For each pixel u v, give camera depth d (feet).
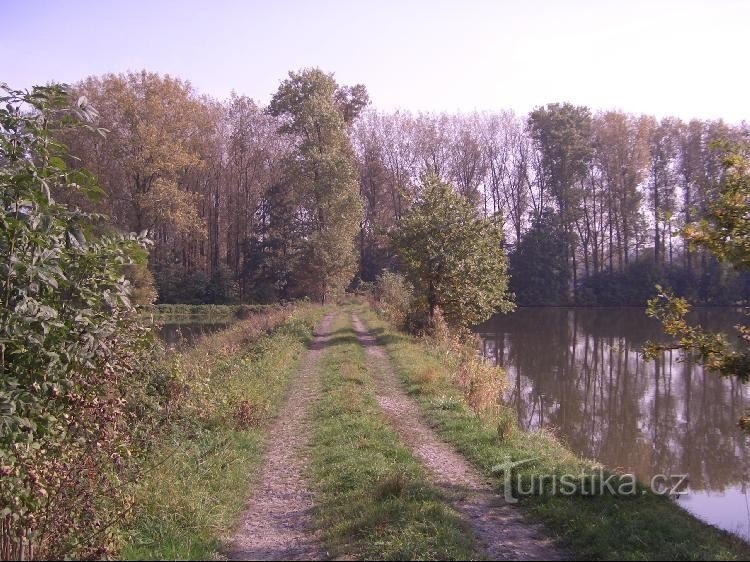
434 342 74.49
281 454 32.45
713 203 28.02
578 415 53.62
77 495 19.74
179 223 148.15
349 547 19.92
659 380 71.00
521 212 217.15
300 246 157.48
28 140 18.80
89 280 19.85
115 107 144.46
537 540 20.40
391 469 27.61
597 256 210.59
